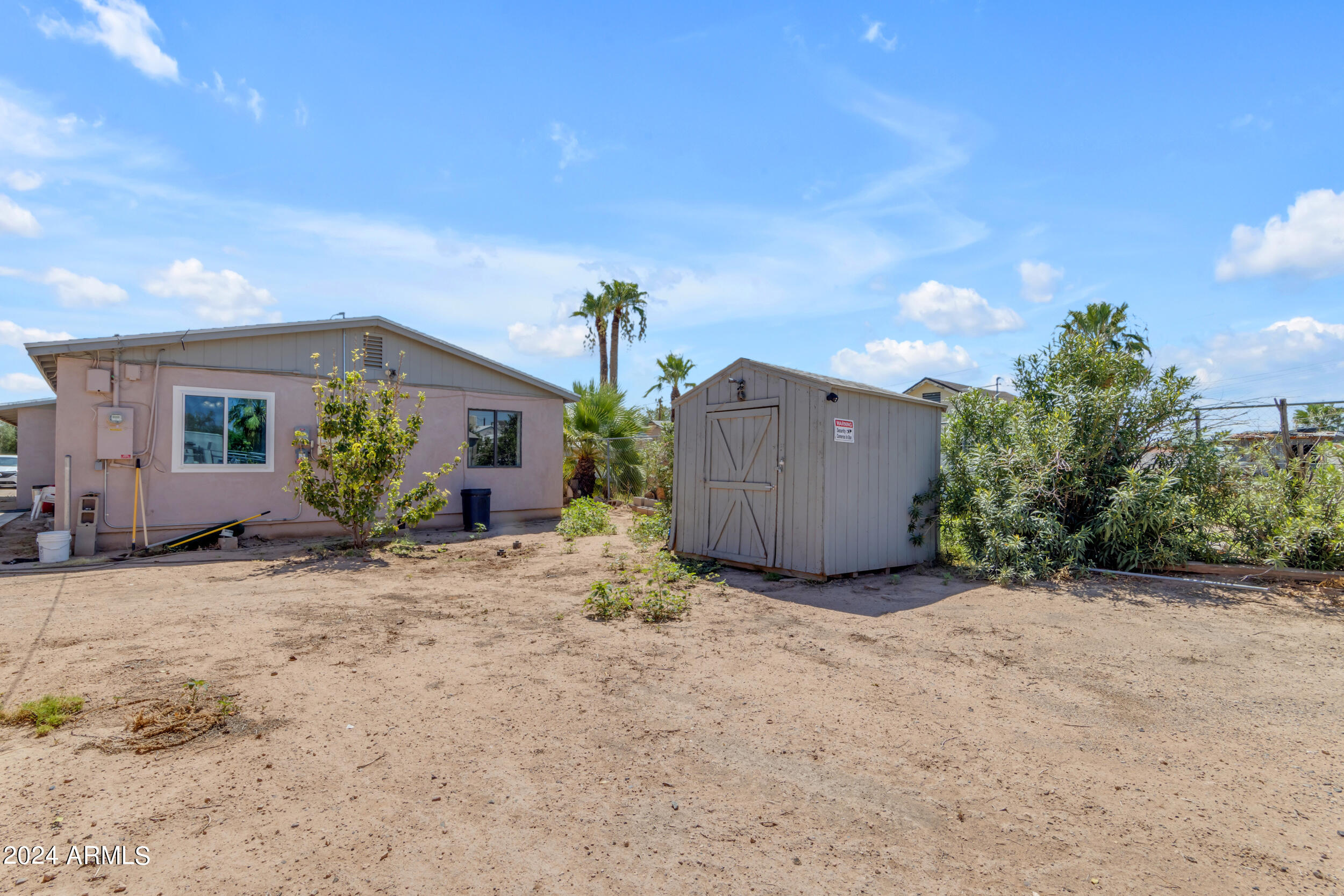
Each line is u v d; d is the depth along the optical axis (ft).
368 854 8.20
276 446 34.88
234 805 9.28
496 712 12.73
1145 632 18.57
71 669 14.80
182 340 31.89
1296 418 30.25
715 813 9.29
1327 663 16.01
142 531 31.35
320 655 16.11
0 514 47.52
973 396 34.40
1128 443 27.25
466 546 34.60
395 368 39.14
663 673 15.06
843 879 7.85
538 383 45.09
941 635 18.30
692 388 30.25
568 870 7.94
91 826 8.66
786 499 26.07
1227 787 10.23
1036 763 10.98
